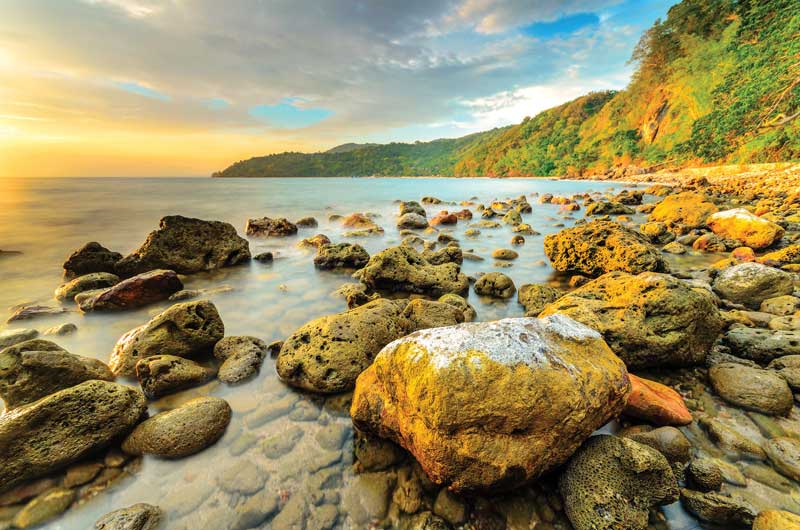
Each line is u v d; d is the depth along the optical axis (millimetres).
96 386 3947
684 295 5355
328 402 4707
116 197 40250
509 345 3508
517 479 3166
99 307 8070
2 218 23188
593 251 10258
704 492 3217
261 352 5797
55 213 25844
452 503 3225
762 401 4207
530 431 3205
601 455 3275
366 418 3938
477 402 3193
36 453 3473
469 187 62344
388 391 3842
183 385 4930
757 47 50562
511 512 3146
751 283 7496
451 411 3186
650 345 5125
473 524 3062
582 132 114875
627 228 10695
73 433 3646
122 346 5703
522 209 25938
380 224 21172
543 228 19516
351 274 11180
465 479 3174
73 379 4645
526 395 3197
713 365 5184
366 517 3152
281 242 16266
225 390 4953
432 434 3266
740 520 2936
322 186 68000
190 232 11844
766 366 5152
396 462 3691
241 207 30391
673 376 5090
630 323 5340
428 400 3281
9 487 3373
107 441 3793
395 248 9930
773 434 3902
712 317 5438
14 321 7578
